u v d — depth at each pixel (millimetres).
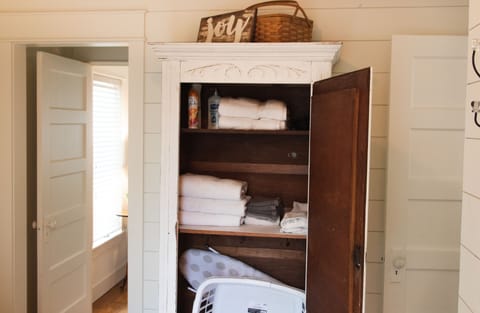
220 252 2502
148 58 2514
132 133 2520
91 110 3525
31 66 2992
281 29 2119
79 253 3434
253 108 2238
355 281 1656
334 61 2250
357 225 1645
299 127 2420
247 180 2518
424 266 2348
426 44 2289
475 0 1421
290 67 2094
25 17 2570
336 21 2402
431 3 2350
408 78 2305
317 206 1957
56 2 2557
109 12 2520
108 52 3463
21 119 2699
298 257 2471
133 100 2518
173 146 2193
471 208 1436
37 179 2896
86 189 3492
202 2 2479
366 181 1615
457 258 2338
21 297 2770
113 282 4570
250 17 2148
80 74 3363
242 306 2293
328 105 1850
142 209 2531
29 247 3012
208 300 2312
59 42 2568
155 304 2553
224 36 2189
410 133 2320
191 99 2305
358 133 1639
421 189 2332
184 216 2285
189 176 2332
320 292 1917
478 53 1384
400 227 2338
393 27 2375
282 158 2496
